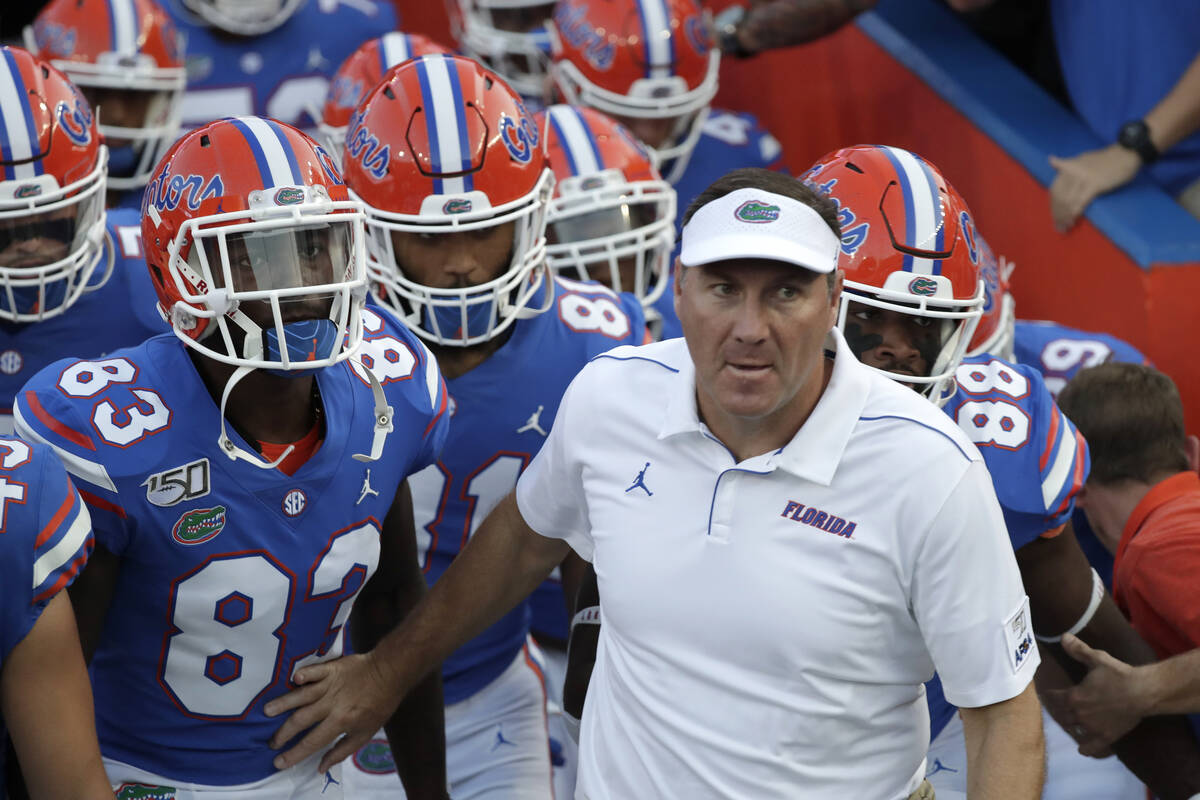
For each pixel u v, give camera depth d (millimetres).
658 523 6320
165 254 6613
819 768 6215
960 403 8164
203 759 7348
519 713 9930
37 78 9031
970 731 6230
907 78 15844
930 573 5969
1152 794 9938
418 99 8594
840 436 6027
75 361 6785
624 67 13859
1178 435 9258
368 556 7277
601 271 10562
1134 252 12797
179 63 13836
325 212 6477
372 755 9594
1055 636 8477
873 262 7617
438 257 8625
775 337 5797
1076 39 14578
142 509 6574
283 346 6422
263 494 6762
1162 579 8656
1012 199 14438
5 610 5781
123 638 7012
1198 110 13328
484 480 9258
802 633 6031
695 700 6246
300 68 17938
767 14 15922
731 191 5922
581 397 6676
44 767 6035
